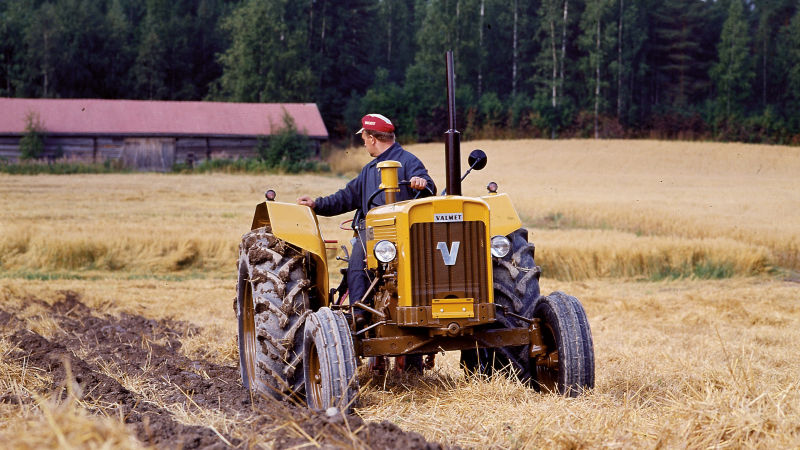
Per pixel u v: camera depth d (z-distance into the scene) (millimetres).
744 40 81250
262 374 4648
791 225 22484
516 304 4930
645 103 94250
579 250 16500
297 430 3496
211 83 79688
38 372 5145
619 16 83188
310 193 31125
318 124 51094
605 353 7125
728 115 78188
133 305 10594
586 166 56781
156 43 85125
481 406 4324
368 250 4875
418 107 77375
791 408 3785
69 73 82812
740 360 6320
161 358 6301
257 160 47719
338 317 4320
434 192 5254
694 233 21484
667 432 3551
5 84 83312
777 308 11414
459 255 4484
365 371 5578
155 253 15891
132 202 26750
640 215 24703
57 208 24062
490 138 75875
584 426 3771
